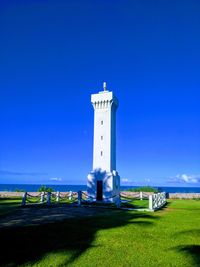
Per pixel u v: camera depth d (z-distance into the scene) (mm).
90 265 11133
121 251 12953
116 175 44531
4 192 54719
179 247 13664
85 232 16672
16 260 11500
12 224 18969
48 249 13047
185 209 31625
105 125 44938
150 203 29453
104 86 47500
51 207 32250
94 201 40750
